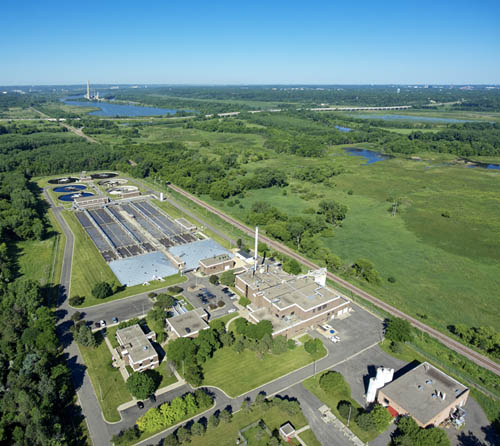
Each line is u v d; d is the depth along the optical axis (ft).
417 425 298.97
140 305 479.41
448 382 348.38
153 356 370.94
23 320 419.95
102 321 437.17
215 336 409.28
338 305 465.88
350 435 306.35
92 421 312.50
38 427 278.87
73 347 399.44
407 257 649.61
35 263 583.58
